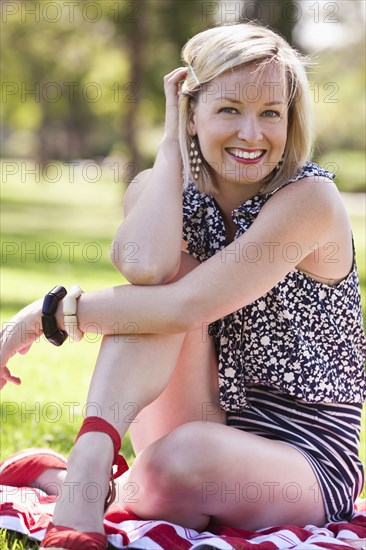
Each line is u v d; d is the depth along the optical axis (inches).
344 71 1146.7
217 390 104.0
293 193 99.6
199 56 101.3
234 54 98.2
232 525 98.1
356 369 106.3
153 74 884.0
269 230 98.4
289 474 96.9
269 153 99.9
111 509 98.2
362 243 564.1
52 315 100.8
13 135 2066.9
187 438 92.4
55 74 1075.9
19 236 598.2
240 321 101.7
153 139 1169.4
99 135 1720.0
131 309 95.4
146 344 95.1
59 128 1692.9
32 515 101.1
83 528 84.1
